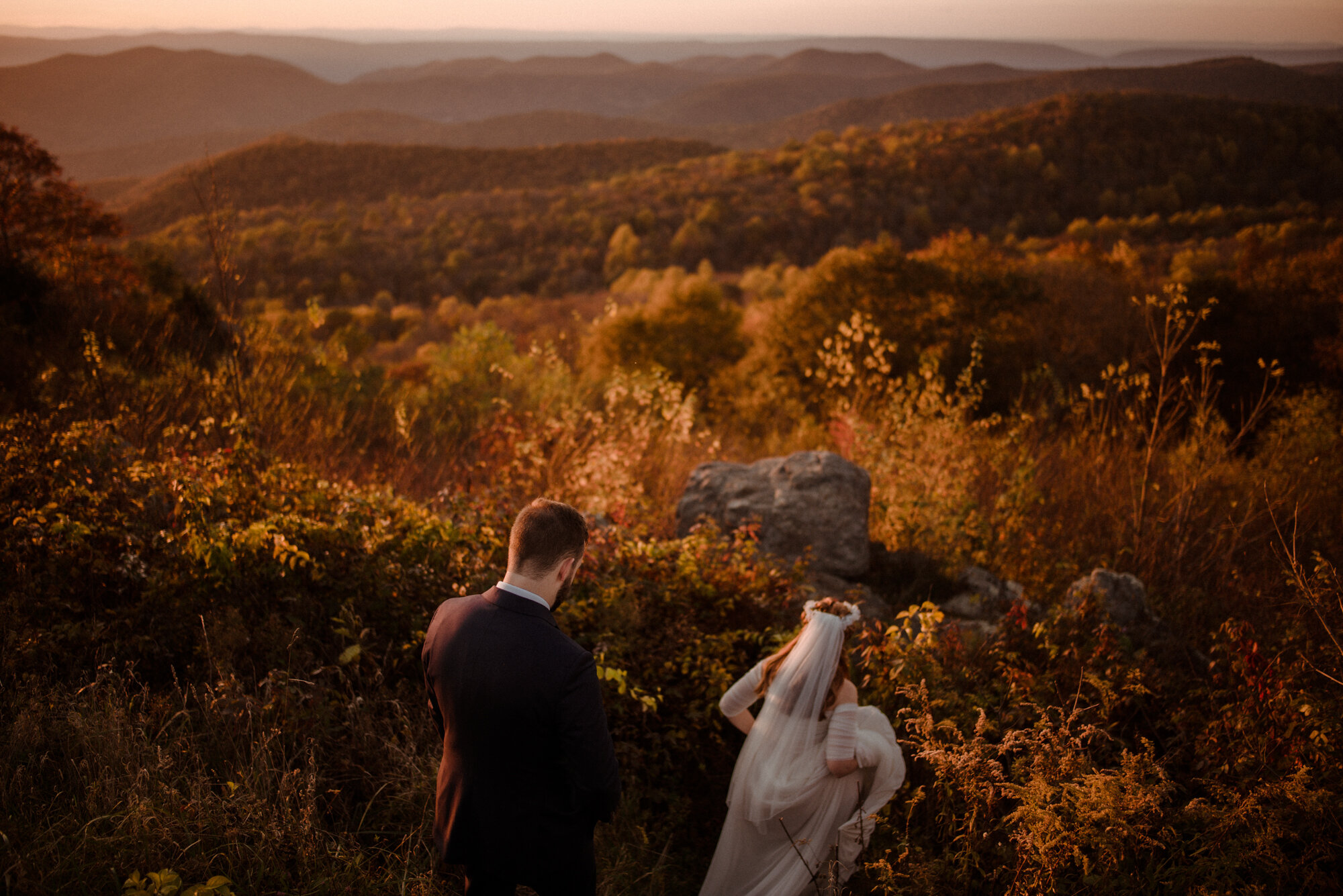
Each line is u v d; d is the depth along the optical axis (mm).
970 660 3496
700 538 4023
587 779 1798
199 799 2223
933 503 5305
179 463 3863
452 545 3467
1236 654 3275
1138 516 5402
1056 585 4891
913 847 2576
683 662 3203
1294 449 7457
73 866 2037
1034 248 76938
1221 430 5465
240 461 3816
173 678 2885
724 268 123375
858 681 3467
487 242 131250
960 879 2408
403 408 5777
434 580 3305
